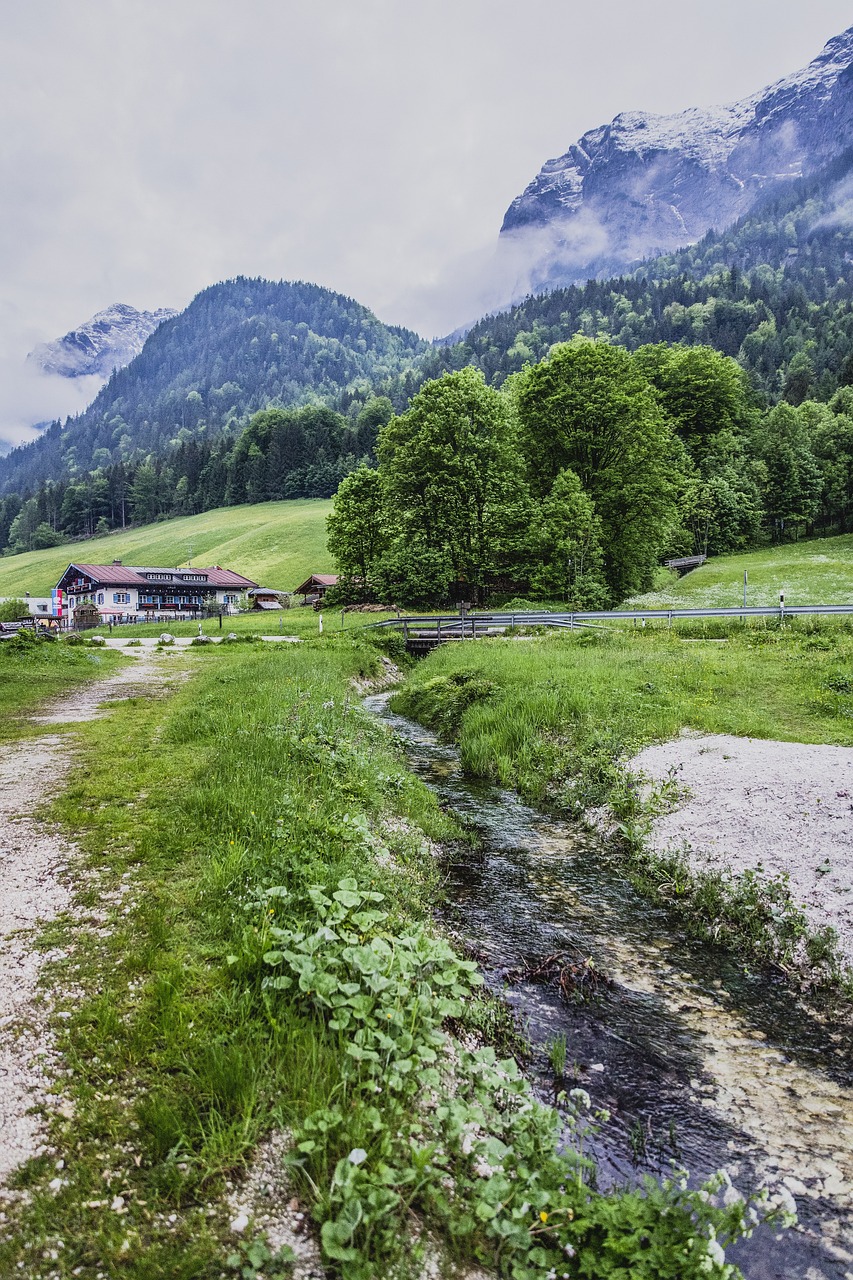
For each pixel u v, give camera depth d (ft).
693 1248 10.95
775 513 285.84
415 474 173.37
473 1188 11.59
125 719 49.42
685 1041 19.10
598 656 76.33
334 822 28.09
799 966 22.56
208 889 21.11
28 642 94.73
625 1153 14.64
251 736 39.45
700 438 288.30
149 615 255.91
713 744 43.09
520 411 180.55
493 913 26.91
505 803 41.83
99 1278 9.60
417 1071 13.19
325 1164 11.34
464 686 68.28
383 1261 10.43
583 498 153.99
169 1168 11.43
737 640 84.48
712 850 30.40
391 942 18.72
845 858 27.02
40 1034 14.38
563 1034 19.13
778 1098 16.80
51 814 27.84
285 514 470.39
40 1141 11.72
